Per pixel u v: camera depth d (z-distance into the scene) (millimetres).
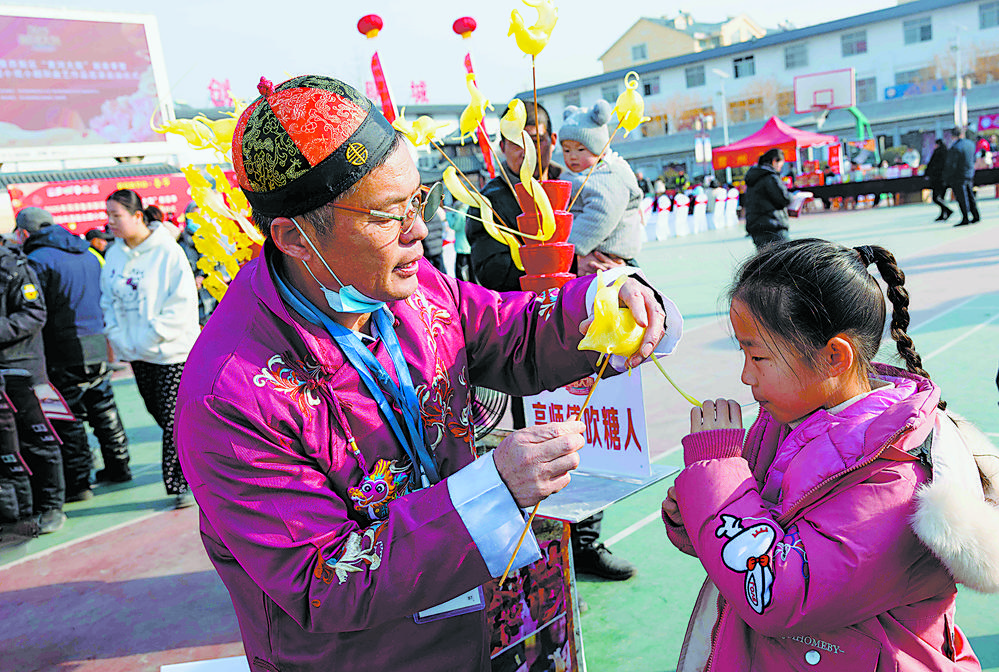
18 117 14984
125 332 4031
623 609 2605
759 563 1044
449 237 11891
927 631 1118
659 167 46312
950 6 37562
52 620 3059
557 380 1373
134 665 2688
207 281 2135
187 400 1025
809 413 1190
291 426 1022
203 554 3568
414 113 31172
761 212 8289
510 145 2527
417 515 984
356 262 1019
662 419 4418
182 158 16672
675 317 1309
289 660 1104
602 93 47719
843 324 1096
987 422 3795
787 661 1133
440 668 1121
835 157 24547
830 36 40750
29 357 3902
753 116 43719
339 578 969
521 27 1464
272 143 978
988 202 17500
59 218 15305
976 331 5617
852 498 1044
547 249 1574
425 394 1184
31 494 3943
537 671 1837
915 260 9453
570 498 1907
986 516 962
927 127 37906
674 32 56094
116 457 4723
